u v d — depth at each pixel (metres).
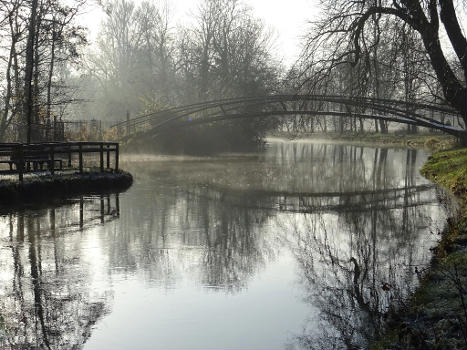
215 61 45.00
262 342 6.45
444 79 14.88
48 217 13.77
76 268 9.45
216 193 19.62
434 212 15.45
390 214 15.76
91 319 7.15
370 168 29.38
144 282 8.76
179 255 10.55
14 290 8.21
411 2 14.52
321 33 16.53
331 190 21.14
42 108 26.67
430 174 24.48
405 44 14.61
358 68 16.39
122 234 12.24
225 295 8.20
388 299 7.79
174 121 40.09
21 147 16.16
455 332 5.65
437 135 52.66
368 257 10.48
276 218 15.12
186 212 15.48
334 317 7.18
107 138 36.38
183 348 6.30
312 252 10.99
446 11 14.48
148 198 17.78
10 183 15.89
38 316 7.21
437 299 6.94
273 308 7.63
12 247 10.76
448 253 9.41
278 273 9.45
